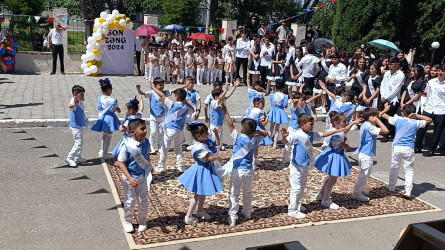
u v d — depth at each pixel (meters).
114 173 6.85
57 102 11.55
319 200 6.25
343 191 6.74
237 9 25.72
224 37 19.22
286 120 8.29
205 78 16.83
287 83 13.10
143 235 4.84
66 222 5.09
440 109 8.97
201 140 5.05
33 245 4.52
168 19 25.66
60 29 16.75
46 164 7.12
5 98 11.73
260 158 8.27
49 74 16.89
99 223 5.12
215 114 7.70
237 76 16.78
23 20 19.55
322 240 5.03
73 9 32.00
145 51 16.70
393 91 9.70
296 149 5.45
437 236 2.11
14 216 5.16
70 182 6.39
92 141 8.69
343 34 16.17
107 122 7.25
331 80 11.46
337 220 5.59
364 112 6.24
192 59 16.38
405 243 2.25
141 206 4.86
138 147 4.74
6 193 5.82
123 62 17.83
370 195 6.62
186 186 5.00
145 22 18.97
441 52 16.77
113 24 16.86
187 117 7.78
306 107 7.95
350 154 8.95
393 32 15.36
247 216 5.47
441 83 8.94
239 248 4.71
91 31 20.59
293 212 5.59
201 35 17.61
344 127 5.88
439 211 6.10
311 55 12.55
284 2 26.59
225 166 5.25
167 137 6.82
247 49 16.42
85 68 16.78
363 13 15.36
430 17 15.57
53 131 9.18
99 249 4.52
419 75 9.61
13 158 7.29
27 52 17.03
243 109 12.16
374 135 6.24
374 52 15.48
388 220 5.70
